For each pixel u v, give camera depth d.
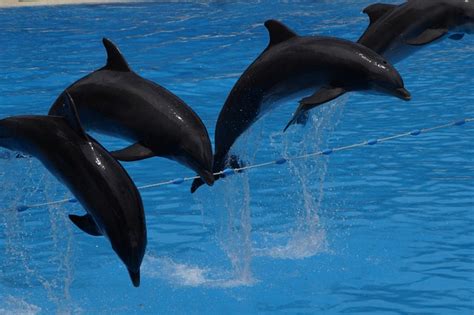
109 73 11.80
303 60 12.58
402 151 19.84
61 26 40.91
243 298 13.02
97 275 13.99
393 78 12.22
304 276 13.70
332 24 38.88
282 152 20.00
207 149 11.22
